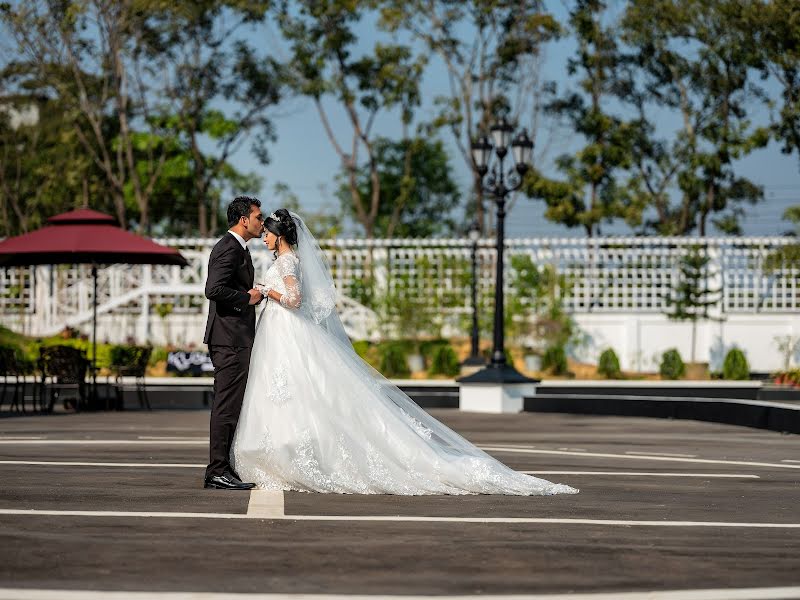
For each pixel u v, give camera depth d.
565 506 8.37
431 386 26.66
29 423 16.86
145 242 19.98
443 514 7.88
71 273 34.22
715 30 42.66
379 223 55.16
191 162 55.72
